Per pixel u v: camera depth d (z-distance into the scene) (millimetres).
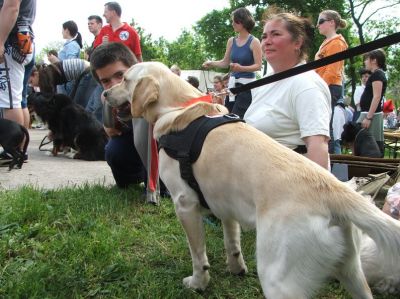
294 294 1746
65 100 6559
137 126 3633
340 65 5730
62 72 7211
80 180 4871
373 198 3201
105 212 3496
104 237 2900
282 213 1800
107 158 4094
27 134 5297
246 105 5484
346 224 1803
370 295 1910
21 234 2924
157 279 2508
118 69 3266
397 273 2336
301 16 3002
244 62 5945
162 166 2443
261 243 1847
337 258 1771
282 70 2947
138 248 2965
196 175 2254
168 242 3064
